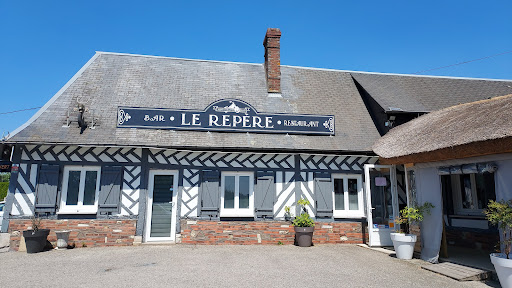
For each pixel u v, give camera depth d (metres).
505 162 5.53
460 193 9.44
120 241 8.50
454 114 7.82
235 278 5.48
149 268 6.11
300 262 6.81
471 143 5.65
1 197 20.31
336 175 9.81
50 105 9.25
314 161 9.68
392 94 11.19
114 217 8.55
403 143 7.91
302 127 9.99
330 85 12.19
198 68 11.61
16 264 6.46
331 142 9.88
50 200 8.28
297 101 11.11
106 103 9.62
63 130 8.63
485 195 8.59
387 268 6.35
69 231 8.14
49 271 5.89
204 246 8.56
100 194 8.53
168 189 9.14
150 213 8.95
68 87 9.88
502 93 12.50
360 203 9.73
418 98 11.59
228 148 9.09
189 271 5.90
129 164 8.82
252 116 9.78
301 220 8.95
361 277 5.68
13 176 8.28
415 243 7.39
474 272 5.72
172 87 10.59
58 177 8.41
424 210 7.01
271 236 9.12
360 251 8.23
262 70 12.23
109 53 11.30
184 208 8.90
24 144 8.16
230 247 8.52
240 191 9.38
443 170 6.70
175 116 9.33
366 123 10.81
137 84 10.44
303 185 9.50
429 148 6.60
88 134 8.66
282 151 9.36
